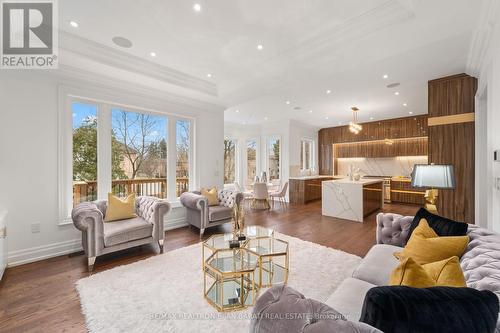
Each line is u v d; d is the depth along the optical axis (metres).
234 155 8.58
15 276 2.54
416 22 2.31
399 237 2.34
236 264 2.35
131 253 3.18
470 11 2.12
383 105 5.92
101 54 3.05
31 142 2.99
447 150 3.76
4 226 2.52
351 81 4.08
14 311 1.95
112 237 2.84
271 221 4.96
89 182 3.58
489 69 2.58
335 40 2.75
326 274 2.52
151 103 4.23
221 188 5.41
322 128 9.38
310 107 6.18
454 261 1.13
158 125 4.49
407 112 6.71
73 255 3.15
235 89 4.26
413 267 1.01
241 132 8.54
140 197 3.78
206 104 5.00
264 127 8.56
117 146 3.94
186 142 4.94
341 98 5.28
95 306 1.97
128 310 1.92
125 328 1.72
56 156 3.17
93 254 2.70
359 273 1.73
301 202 7.35
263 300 0.91
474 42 2.63
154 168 4.43
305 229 4.34
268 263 2.66
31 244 2.96
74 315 1.91
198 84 4.22
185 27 2.62
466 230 1.78
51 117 3.14
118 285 2.30
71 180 3.32
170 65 3.59
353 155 8.66
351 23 2.51
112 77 3.53
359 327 0.69
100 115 3.65
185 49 3.10
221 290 1.97
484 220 3.38
